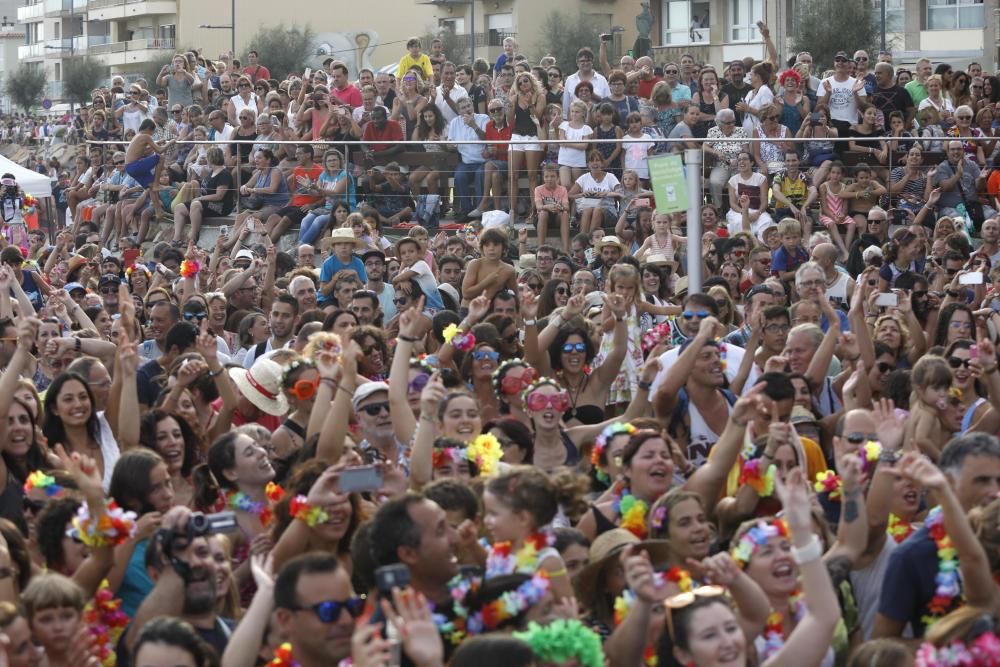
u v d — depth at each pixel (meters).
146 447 20.23
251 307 35.44
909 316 28.89
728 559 14.42
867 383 24.22
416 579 14.18
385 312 35.12
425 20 173.12
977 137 43.19
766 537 15.09
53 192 71.81
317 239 47.47
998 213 41.56
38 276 38.41
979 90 48.25
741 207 42.16
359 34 147.38
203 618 14.83
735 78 47.28
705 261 38.88
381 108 48.47
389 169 47.47
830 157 42.72
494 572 14.34
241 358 30.70
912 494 17.08
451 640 13.66
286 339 29.66
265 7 172.00
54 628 14.13
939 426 22.45
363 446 20.59
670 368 22.59
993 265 36.56
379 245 42.97
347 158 48.09
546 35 132.75
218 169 51.06
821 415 24.42
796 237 37.53
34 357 27.50
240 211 50.56
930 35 107.94
